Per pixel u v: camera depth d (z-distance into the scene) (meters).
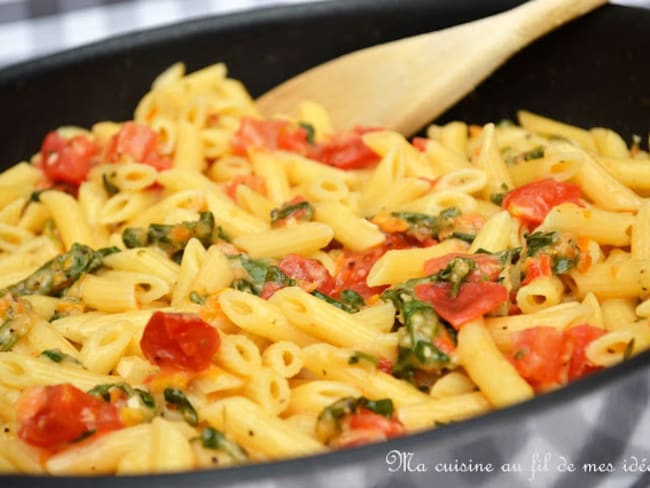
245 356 0.51
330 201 0.62
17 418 0.49
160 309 0.55
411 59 0.69
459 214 0.59
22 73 0.69
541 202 0.58
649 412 0.45
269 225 0.61
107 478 0.40
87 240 0.62
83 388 0.50
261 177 0.65
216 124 0.71
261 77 0.73
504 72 0.69
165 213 0.62
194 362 0.50
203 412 0.49
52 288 0.58
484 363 0.49
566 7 0.64
